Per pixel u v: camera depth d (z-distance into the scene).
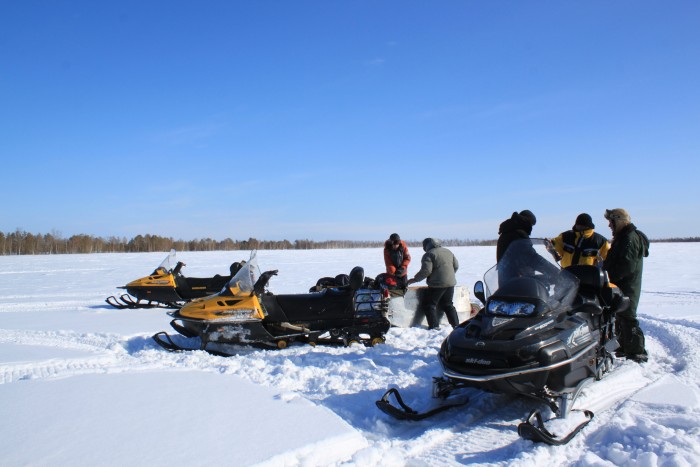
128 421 3.47
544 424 3.78
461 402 4.36
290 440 3.18
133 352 6.56
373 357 5.92
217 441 3.15
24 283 17.77
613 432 3.63
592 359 4.49
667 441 3.34
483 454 3.42
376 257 37.34
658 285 15.08
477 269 22.30
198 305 6.79
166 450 3.01
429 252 7.98
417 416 4.00
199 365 5.76
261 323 6.71
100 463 2.83
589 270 5.06
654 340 6.97
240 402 3.90
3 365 5.32
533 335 3.97
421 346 6.72
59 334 7.60
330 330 6.93
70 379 4.53
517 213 6.00
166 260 11.20
